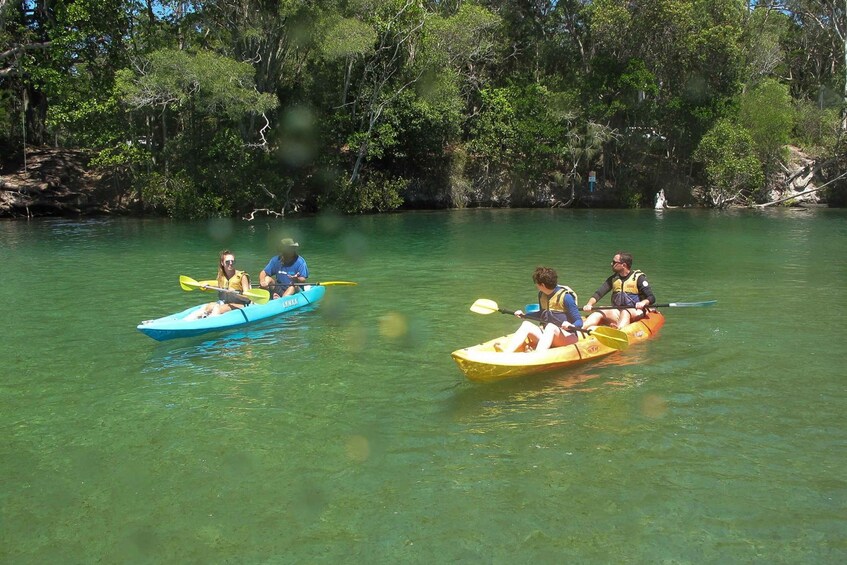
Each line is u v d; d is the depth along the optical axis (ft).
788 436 17.34
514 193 129.39
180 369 23.39
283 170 107.65
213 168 97.45
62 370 23.30
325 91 108.37
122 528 13.66
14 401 20.35
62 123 96.68
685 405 19.47
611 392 20.58
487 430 17.92
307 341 26.99
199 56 86.48
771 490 14.70
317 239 68.95
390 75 105.70
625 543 12.91
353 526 13.60
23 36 96.84
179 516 14.06
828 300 34.63
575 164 126.52
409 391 21.04
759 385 21.07
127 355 25.05
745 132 122.11
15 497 14.84
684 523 13.52
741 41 134.41
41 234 72.43
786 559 12.37
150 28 96.17
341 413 19.26
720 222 91.04
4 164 105.50
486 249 59.36
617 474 15.47
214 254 56.03
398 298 36.04
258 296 30.07
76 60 96.48
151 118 101.86
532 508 14.14
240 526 13.66
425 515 13.94
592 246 61.62
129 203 103.76
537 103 122.31
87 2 89.35
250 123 100.22
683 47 120.16
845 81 142.20
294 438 17.61
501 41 129.59
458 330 28.84
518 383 21.54
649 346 25.57
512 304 34.53
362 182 113.09
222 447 17.15
